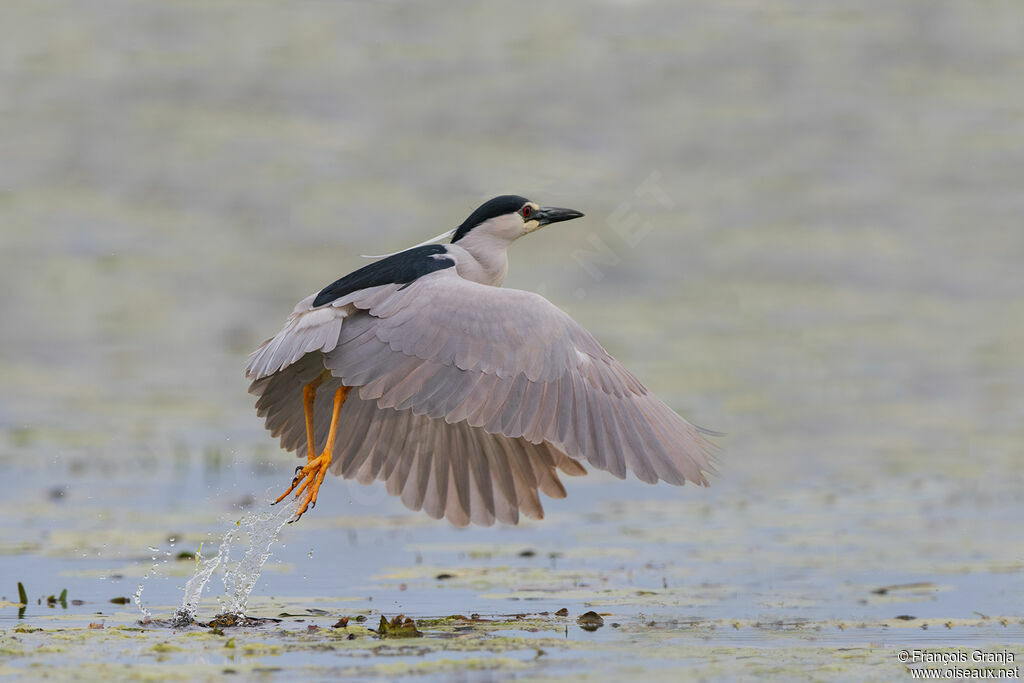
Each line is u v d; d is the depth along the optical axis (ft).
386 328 23.94
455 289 24.09
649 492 41.16
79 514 36.55
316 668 21.50
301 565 31.45
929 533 35.04
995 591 28.63
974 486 40.88
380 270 25.13
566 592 28.45
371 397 23.66
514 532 35.70
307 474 24.48
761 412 49.62
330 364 24.12
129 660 22.04
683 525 36.42
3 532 34.27
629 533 35.32
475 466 26.37
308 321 24.30
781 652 23.12
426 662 21.91
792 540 34.24
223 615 25.91
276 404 26.50
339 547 33.60
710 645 23.59
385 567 31.19
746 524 36.47
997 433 47.83
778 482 41.73
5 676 20.84
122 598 27.45
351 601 27.53
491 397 23.34
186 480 41.16
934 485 41.04
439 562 31.83
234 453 44.65
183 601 27.32
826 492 40.42
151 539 33.68
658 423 23.45
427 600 27.63
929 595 28.25
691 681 20.95
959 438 47.11
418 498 26.48
